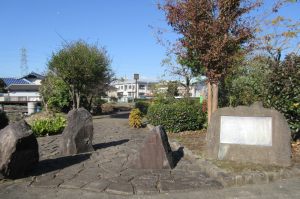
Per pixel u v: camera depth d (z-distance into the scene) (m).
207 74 9.90
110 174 7.00
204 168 7.21
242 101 11.69
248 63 10.52
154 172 7.14
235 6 9.52
